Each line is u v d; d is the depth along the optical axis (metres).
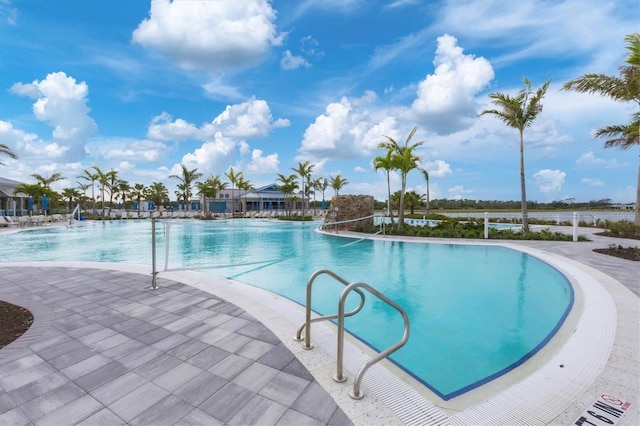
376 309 5.27
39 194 32.72
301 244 13.55
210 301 4.81
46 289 5.46
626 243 11.03
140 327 3.79
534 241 12.03
